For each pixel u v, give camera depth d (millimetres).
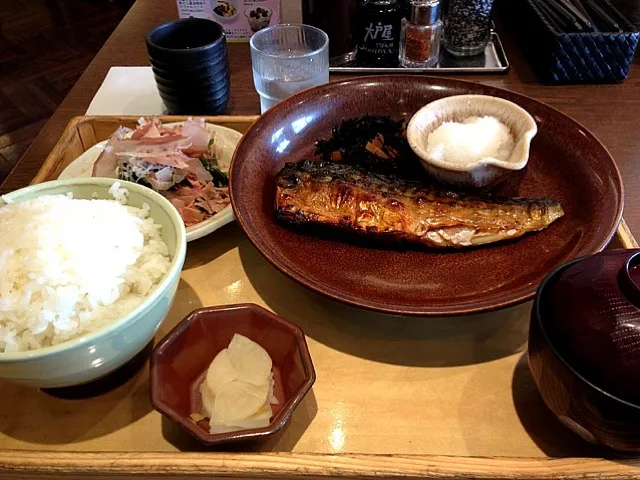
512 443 254
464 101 396
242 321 282
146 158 363
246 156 360
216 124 438
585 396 210
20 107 953
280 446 254
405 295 304
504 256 327
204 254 352
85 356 230
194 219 351
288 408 238
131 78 534
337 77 534
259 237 311
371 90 423
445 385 278
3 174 813
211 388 264
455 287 308
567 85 527
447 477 229
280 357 278
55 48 1105
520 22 587
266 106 489
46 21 1188
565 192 359
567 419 233
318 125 412
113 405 273
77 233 262
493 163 342
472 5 530
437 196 349
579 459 233
